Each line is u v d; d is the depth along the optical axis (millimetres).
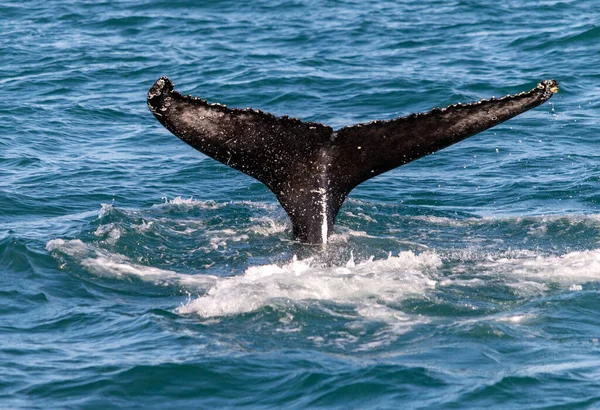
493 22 102312
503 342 35281
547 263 42000
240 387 32562
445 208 53438
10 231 47875
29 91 80875
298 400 31719
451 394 31781
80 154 65125
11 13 111250
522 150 65000
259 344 35094
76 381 32875
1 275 41875
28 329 37031
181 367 33562
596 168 60188
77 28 103812
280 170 42000
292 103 76750
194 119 40312
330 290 38719
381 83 80938
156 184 58406
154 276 41344
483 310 37656
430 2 113375
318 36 98688
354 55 91000
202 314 37594
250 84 81312
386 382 32469
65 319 37812
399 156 41312
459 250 43625
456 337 35531
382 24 103000
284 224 46938
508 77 82062
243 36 99625
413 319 36875
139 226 46656
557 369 33344
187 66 88188
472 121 40312
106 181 58750
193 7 112562
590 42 91312
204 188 57719
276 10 111062
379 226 47250
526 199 54875
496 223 47781
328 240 43031
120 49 94938
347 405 31359
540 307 37938
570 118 71562
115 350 35000
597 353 34562
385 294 38594
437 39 96250
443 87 79125
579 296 38781
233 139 40875
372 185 57906
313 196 42344
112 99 79188
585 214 49875
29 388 32438
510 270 41250
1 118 72688
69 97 79312
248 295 38156
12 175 59625
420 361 33844
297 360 33938
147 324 36906
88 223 48500
